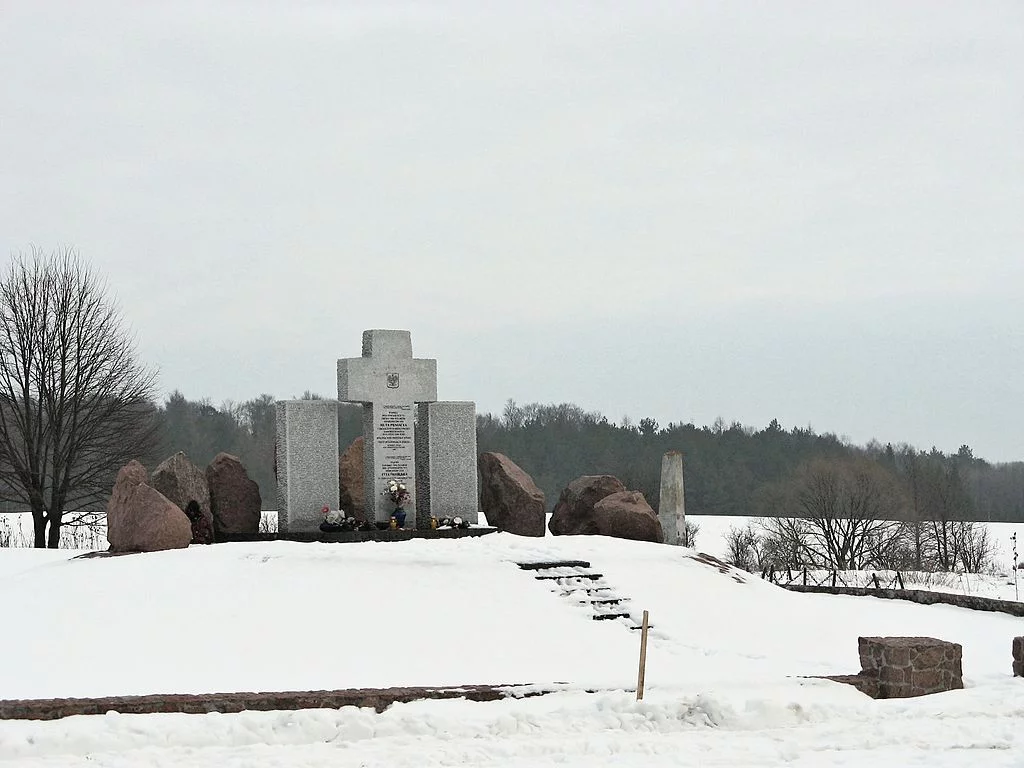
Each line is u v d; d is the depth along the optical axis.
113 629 17.91
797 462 84.50
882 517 53.47
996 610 25.28
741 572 24.50
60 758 11.02
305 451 25.75
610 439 83.06
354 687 15.53
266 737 11.97
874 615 23.77
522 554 22.30
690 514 82.81
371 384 26.39
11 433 42.88
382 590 20.14
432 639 18.23
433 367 27.06
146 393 43.16
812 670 17.36
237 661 16.75
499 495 28.55
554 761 11.20
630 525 26.84
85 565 21.64
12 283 41.31
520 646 18.30
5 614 18.81
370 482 26.52
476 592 20.41
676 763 11.12
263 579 20.27
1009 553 57.12
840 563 50.12
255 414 83.44
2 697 14.65
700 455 84.62
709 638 19.92
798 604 23.03
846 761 11.20
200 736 11.77
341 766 10.80
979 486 104.69
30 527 53.81
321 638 17.92
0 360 40.94
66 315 41.41
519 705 13.61
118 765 10.73
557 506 29.30
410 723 12.45
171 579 20.22
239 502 26.36
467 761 11.17
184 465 25.14
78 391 41.28
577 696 14.17
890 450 85.75
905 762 11.09
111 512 23.77
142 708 12.73
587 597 20.94
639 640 19.34
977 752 11.51
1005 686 15.40
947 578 37.69
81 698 12.88
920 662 15.06
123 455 42.28
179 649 17.16
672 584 22.31
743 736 12.42
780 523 51.62
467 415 27.39
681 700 13.39
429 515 26.88
